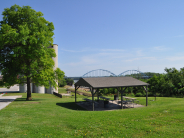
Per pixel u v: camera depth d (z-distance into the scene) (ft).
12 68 66.90
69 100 81.82
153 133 24.93
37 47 64.59
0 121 33.32
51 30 80.02
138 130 26.63
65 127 30.01
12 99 75.92
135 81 65.46
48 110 47.83
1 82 67.10
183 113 36.99
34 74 67.46
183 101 67.87
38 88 129.59
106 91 122.83
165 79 110.32
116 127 28.71
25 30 61.26
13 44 65.05
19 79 74.54
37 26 68.69
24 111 44.21
